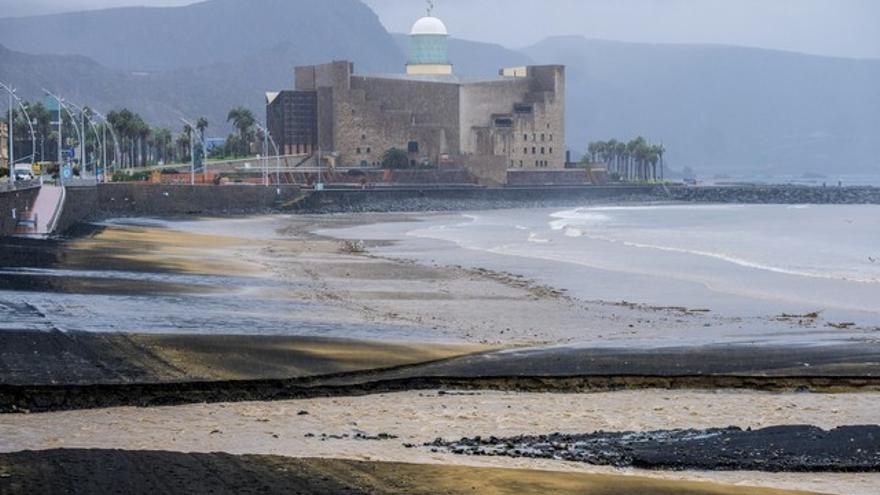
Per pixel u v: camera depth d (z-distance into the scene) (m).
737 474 52.62
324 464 50.50
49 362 72.88
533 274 165.12
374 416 65.38
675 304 130.12
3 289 111.62
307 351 82.81
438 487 47.09
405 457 54.00
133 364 74.06
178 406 66.69
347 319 106.12
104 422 61.19
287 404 68.31
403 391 73.94
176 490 45.00
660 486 48.47
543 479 49.03
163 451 52.25
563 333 103.00
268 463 50.22
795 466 54.00
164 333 85.75
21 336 80.31
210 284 134.12
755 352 88.19
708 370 80.12
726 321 114.69
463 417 65.69
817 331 105.88
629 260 193.50
